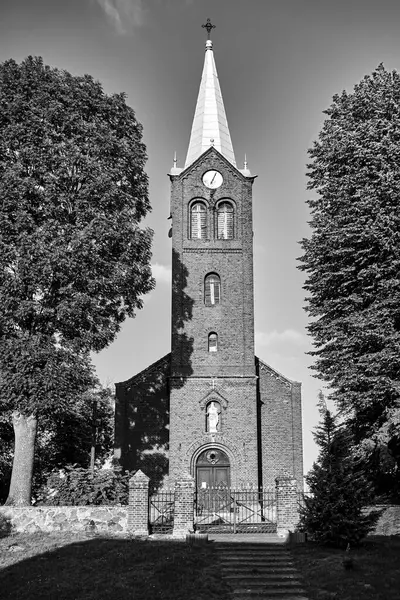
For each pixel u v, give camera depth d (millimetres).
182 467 45469
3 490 49625
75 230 35125
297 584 24984
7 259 33531
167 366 49562
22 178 34812
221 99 55438
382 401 35219
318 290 38875
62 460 54938
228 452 45844
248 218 49906
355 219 36656
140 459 48094
